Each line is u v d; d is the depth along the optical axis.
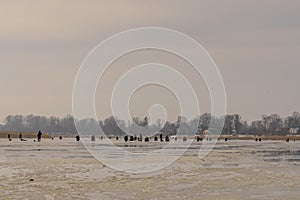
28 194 67.56
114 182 80.69
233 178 87.12
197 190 72.06
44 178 85.06
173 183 80.00
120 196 66.31
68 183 78.81
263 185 77.81
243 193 69.38
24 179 83.38
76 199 63.94
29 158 129.12
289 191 71.50
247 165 114.12
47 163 113.62
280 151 179.62
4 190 71.00
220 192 70.31
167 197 65.69
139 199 63.97
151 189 72.88
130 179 85.12
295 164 117.06
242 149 195.75
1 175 88.88
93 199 63.88
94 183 79.00
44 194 67.69
